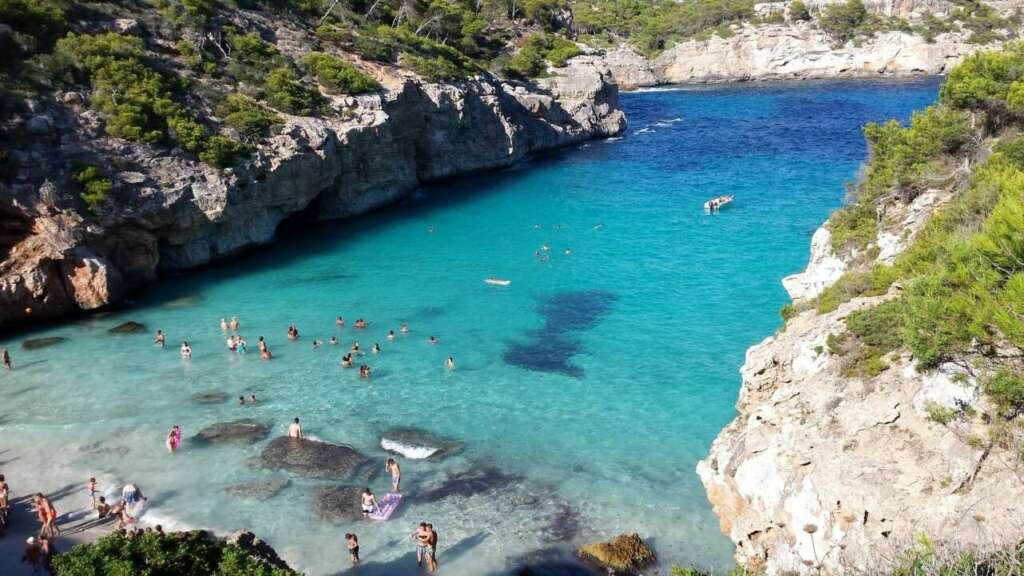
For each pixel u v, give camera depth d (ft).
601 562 86.33
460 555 88.99
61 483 102.68
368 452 111.14
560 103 372.79
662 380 131.95
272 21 281.33
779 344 97.86
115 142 188.65
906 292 81.56
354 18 325.83
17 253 163.94
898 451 68.03
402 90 268.82
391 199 269.44
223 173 199.72
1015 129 129.59
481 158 316.19
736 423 92.02
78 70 199.21
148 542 68.33
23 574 84.84
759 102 489.26
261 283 188.14
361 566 87.25
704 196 258.57
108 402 125.70
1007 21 599.98
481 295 176.45
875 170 140.15
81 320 164.66
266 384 132.67
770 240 206.59
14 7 201.67
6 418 120.16
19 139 173.47
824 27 623.77
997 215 67.46
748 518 78.48
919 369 70.54
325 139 227.40
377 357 143.74
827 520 67.21
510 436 115.03
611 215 240.53
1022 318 60.29
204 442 112.68
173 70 222.89
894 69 593.42
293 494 100.42
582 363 139.74
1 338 154.61
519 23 479.41
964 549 54.95
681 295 171.22
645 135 391.24
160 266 195.93
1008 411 64.75
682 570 70.28
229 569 66.64
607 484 102.53
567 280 184.24
